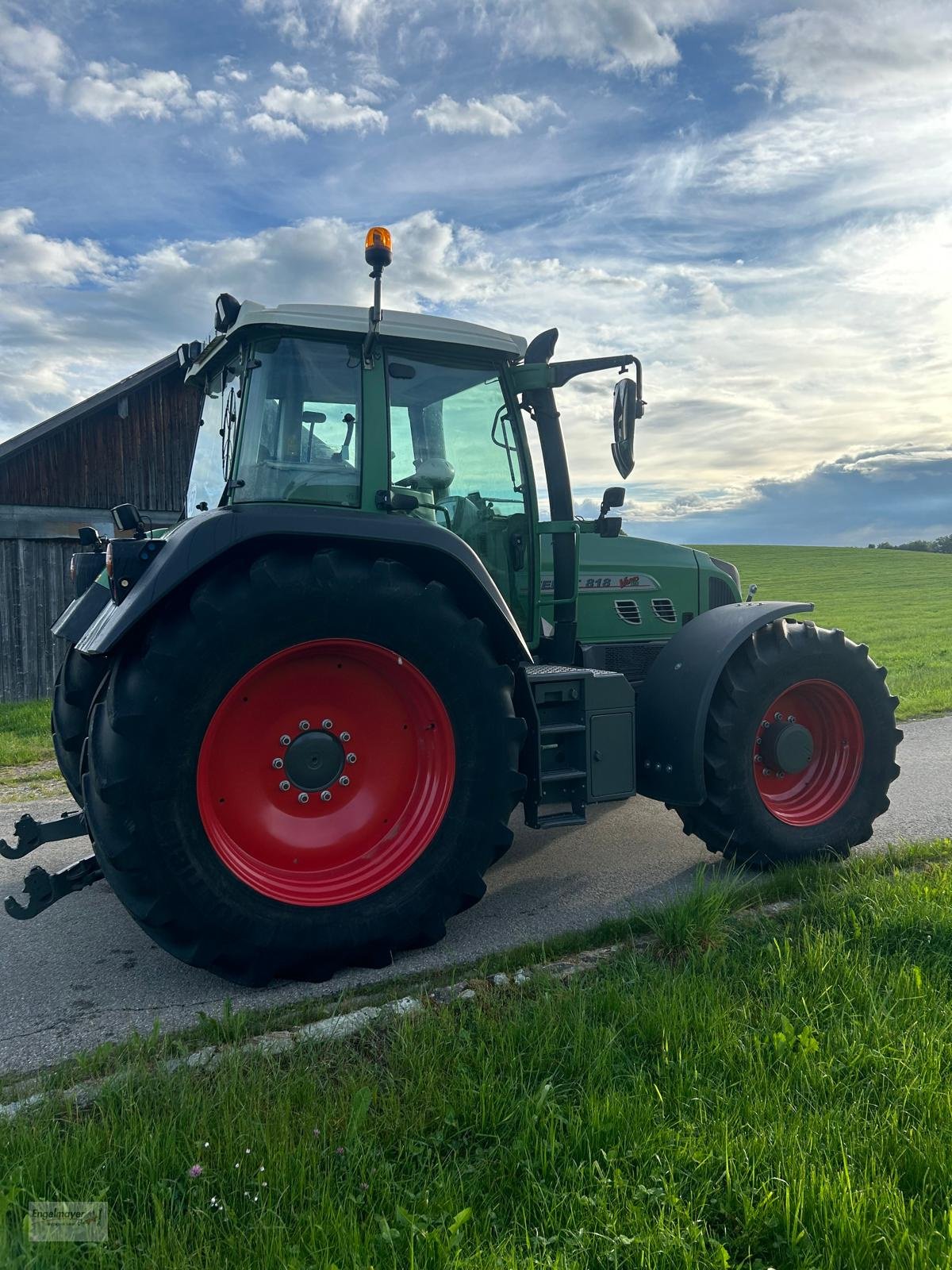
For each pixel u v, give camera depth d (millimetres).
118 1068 2480
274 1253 1678
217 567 3133
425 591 3250
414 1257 1646
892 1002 2670
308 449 3461
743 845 4176
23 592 10492
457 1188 1894
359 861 3348
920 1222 1741
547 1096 2193
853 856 4414
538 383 4074
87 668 4152
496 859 3490
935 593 30281
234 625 2979
